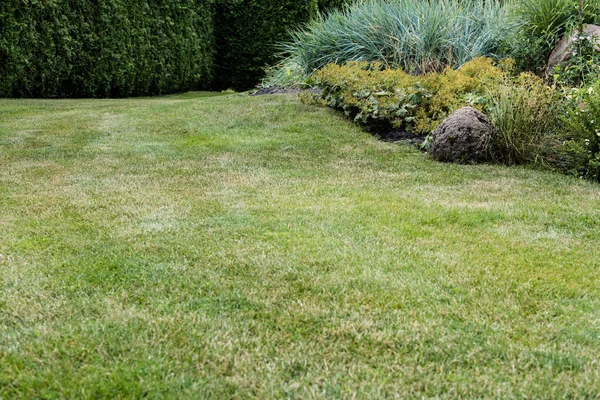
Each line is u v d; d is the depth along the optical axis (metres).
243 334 2.01
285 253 2.79
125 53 10.96
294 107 7.02
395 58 7.73
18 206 3.60
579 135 4.69
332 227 3.20
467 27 7.77
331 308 2.24
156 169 4.66
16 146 5.47
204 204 3.65
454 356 1.89
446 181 4.36
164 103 7.93
